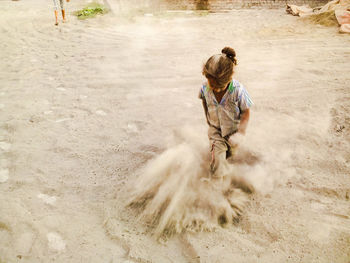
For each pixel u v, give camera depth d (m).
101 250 2.29
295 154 3.24
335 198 2.64
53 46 7.63
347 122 3.68
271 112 4.14
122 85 5.31
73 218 2.57
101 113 4.36
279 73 5.51
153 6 12.34
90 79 5.59
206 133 3.74
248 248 2.24
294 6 10.94
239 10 12.22
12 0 13.95
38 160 3.34
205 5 12.36
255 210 2.58
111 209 2.67
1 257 2.22
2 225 2.48
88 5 12.59
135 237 2.39
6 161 3.32
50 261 2.20
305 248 2.20
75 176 3.10
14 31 8.88
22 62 6.50
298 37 7.86
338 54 6.29
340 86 4.73
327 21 8.78
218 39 8.09
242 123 2.54
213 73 2.15
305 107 4.18
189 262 2.17
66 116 4.27
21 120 4.14
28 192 2.86
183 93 4.93
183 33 8.84
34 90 5.11
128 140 3.71
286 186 2.81
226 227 2.43
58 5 12.82
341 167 2.98
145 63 6.39
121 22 10.11
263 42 7.59
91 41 8.03
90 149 3.54
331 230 2.32
